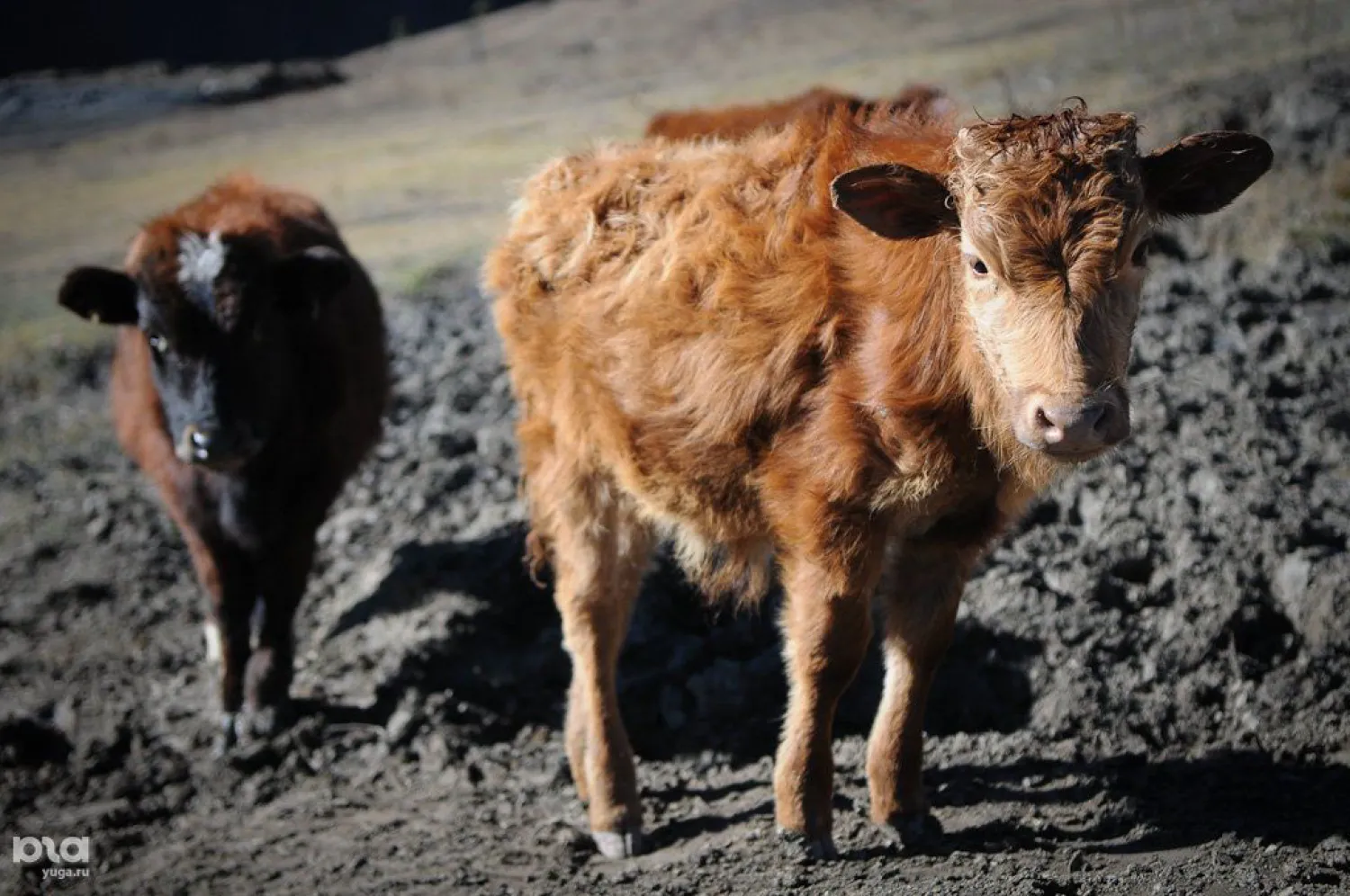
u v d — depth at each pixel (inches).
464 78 1592.0
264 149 1368.1
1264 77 770.8
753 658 422.6
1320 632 368.2
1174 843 310.7
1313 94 705.6
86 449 717.9
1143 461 444.5
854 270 306.7
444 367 683.4
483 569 489.1
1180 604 385.7
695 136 428.1
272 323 441.7
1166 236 615.2
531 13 1961.1
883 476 303.6
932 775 359.9
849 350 305.3
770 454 316.8
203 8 2468.0
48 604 552.7
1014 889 293.7
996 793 345.1
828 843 324.2
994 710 381.7
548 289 368.8
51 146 1541.6
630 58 1487.5
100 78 1911.9
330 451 463.8
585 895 332.2
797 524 312.8
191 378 430.3
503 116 1311.5
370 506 562.3
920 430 297.3
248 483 446.0
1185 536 404.8
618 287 345.4
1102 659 377.1
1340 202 613.3
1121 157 273.7
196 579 567.8
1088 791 338.6
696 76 1286.9
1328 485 427.5
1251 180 291.9
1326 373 494.6
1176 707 364.5
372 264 888.9
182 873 374.6
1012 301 271.7
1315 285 555.5
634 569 374.6
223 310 430.6
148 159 1411.2
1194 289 568.4
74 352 868.0
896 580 326.3
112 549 592.4
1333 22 905.5
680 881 327.9
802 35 1389.0
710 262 327.3
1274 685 360.5
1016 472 299.4
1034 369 266.5
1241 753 346.9
